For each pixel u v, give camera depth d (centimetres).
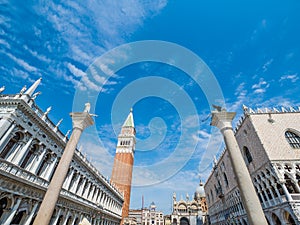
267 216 3331
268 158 3155
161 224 9975
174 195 9856
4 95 2106
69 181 2906
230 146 1035
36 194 2203
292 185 2988
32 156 2233
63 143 2766
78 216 3234
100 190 4341
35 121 2214
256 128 3559
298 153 3142
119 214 6022
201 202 9512
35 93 2242
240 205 4406
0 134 1761
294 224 2800
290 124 3506
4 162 1778
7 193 1800
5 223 1750
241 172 945
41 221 905
